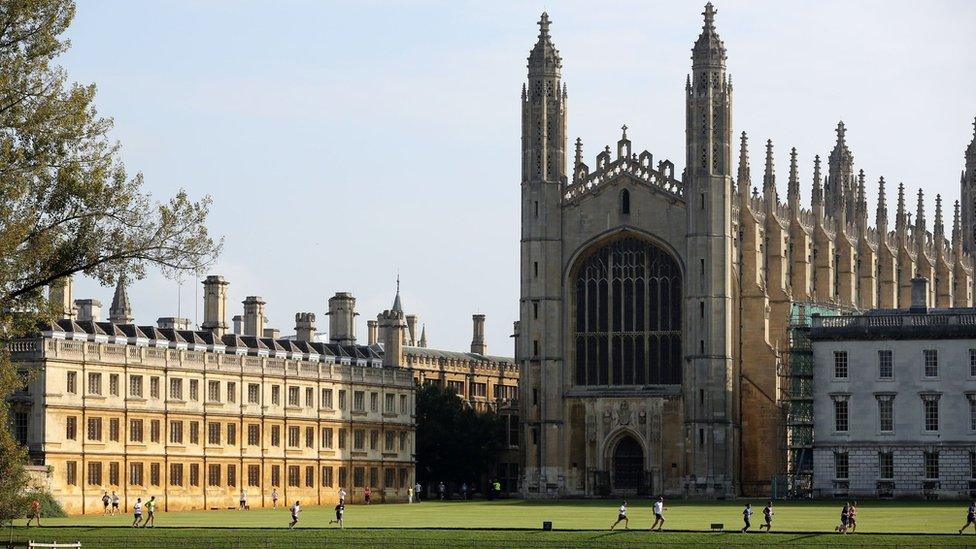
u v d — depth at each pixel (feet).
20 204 294.05
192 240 299.17
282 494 653.30
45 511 510.17
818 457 624.18
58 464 551.18
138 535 409.28
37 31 297.12
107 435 573.74
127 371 583.99
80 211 296.10
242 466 634.43
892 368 617.21
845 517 409.69
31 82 296.51
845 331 622.95
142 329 622.13
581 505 625.00
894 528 425.69
